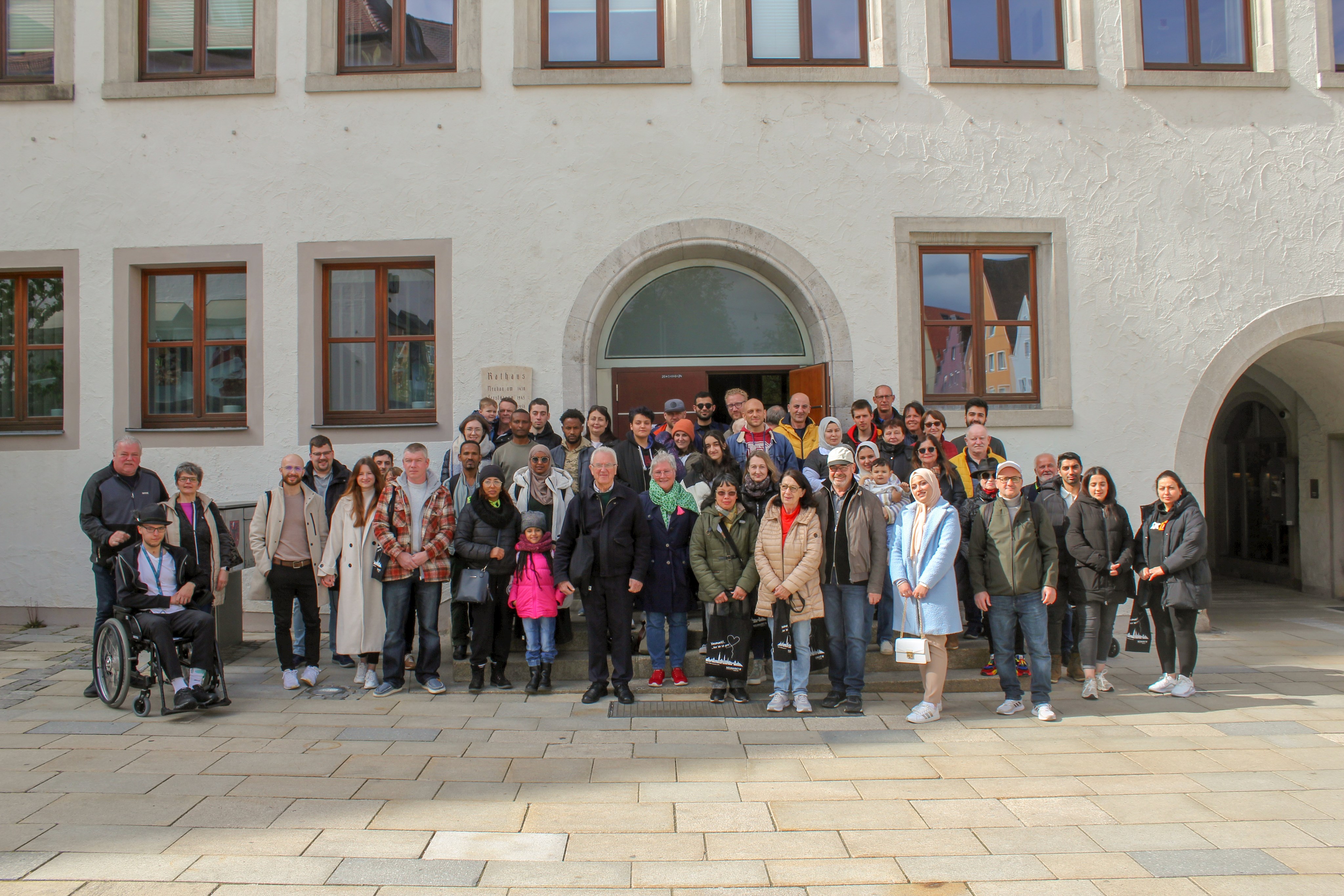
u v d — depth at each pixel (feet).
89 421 25.89
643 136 25.82
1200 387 26.32
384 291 26.53
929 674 17.70
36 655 22.39
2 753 15.10
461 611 20.83
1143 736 16.53
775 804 13.09
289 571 19.67
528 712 17.94
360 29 26.61
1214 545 40.88
